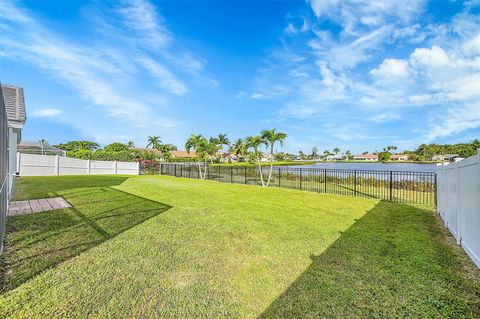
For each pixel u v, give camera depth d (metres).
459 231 3.97
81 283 2.65
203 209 6.64
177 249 3.69
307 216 5.95
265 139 13.75
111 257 3.34
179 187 12.14
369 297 2.48
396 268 3.13
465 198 3.68
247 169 17.75
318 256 3.50
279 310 2.25
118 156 26.66
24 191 9.54
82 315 2.12
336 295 2.50
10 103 8.84
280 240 4.17
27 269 2.94
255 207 7.03
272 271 3.03
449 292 2.59
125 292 2.50
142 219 5.41
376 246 3.91
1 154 3.29
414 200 8.66
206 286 2.65
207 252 3.60
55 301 2.31
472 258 3.34
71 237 4.12
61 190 9.94
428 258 3.45
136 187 11.66
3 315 2.09
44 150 23.81
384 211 6.62
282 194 9.93
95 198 8.07
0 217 3.21
